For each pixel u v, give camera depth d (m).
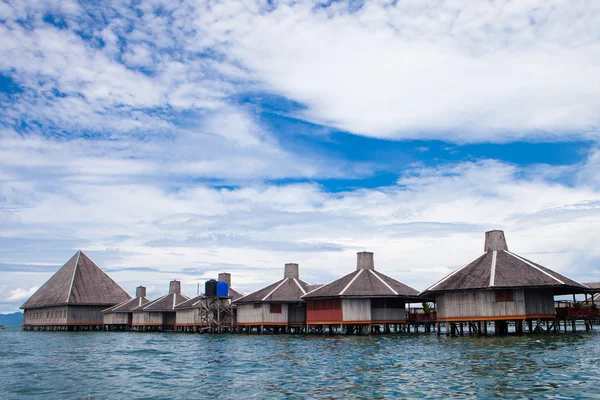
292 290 62.38
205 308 68.19
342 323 52.50
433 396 19.89
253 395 21.05
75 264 94.50
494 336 43.69
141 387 23.14
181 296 81.81
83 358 35.41
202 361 32.50
